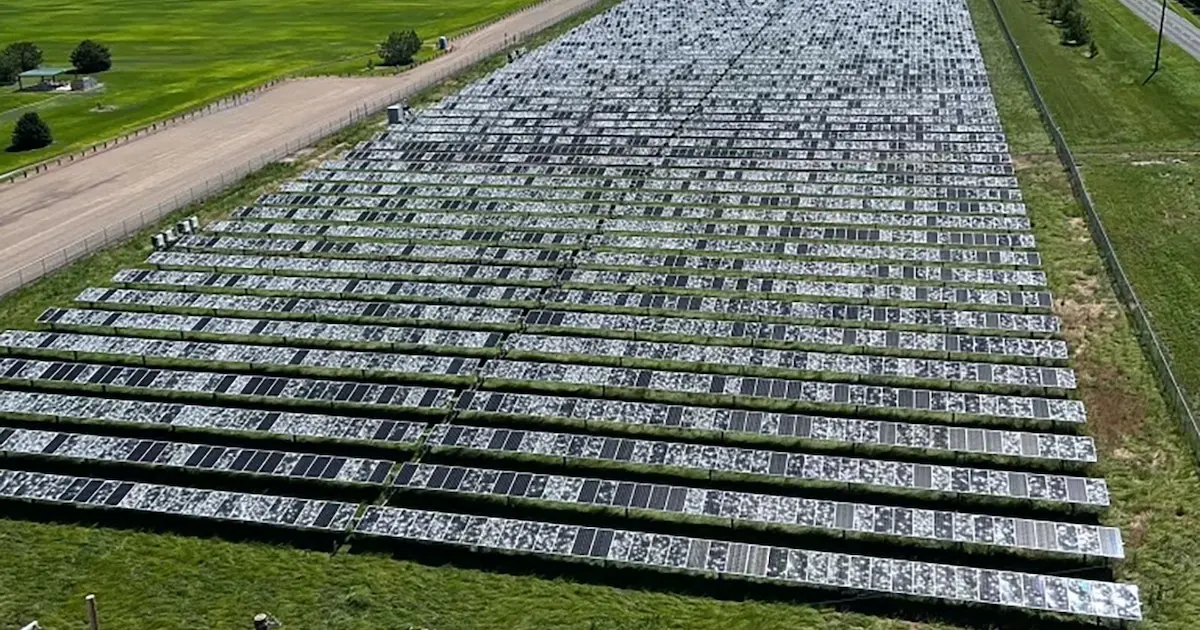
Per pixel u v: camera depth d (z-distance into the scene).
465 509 44.09
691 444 46.62
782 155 88.12
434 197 81.56
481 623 37.78
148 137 104.81
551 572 40.31
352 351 56.56
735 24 149.00
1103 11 154.50
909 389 50.47
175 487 44.72
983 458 45.62
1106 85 110.56
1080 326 58.09
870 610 37.59
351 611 38.59
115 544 42.72
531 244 70.81
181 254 72.50
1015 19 149.38
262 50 153.75
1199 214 73.12
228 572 40.91
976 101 102.75
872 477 43.66
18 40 166.88
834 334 56.28
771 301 60.84
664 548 39.84
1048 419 47.91
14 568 41.38
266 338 59.31
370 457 48.00
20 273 70.56
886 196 77.75
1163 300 60.25
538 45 146.12
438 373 54.00
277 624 37.78
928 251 67.12
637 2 173.50
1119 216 73.38
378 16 182.50
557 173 85.56
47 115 116.31
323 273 68.19
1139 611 35.69
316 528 42.16
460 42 153.50
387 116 108.12
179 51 154.50
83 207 83.88
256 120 110.56
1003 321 57.59
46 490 44.66
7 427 51.38
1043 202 77.06
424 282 65.81
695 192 79.62
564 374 52.91
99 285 68.75
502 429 48.09
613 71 121.75
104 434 50.53
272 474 45.25
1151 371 52.78
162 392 53.09
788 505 41.91
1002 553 39.97
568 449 46.31
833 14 154.62
